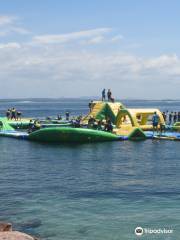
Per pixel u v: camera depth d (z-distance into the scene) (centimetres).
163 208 2083
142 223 1870
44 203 2191
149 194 2364
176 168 3244
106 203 2181
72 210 2062
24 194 2381
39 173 3047
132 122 5494
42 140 5041
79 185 2614
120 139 5100
